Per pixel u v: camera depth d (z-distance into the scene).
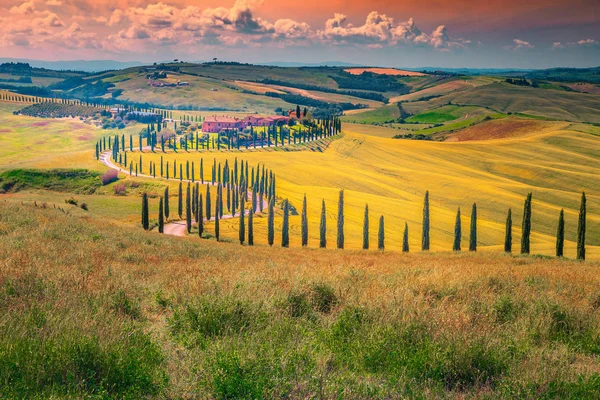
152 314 10.67
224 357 6.62
